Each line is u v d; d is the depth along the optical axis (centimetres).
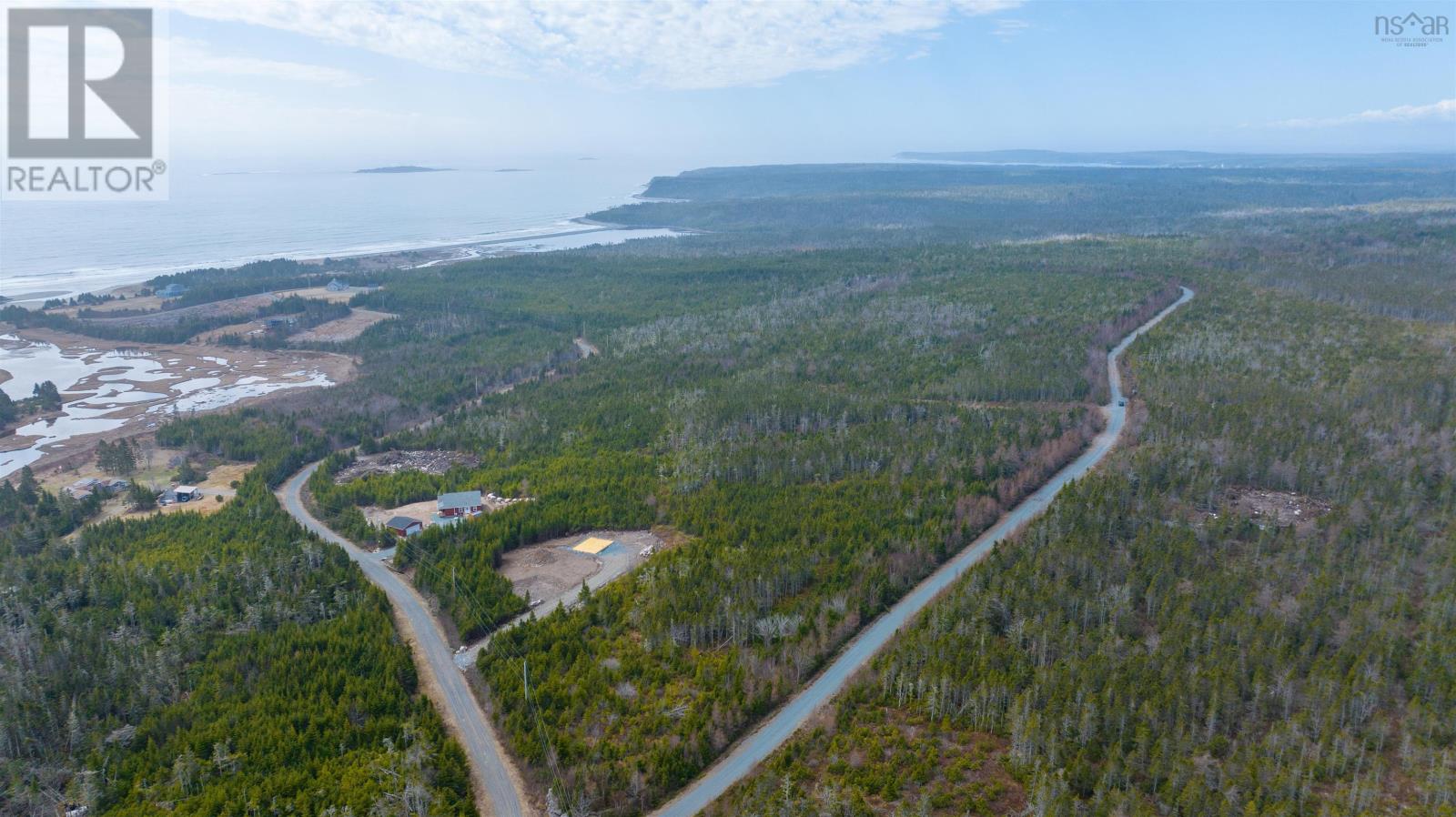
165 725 11438
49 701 11788
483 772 10906
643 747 11012
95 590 14525
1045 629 12112
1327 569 13612
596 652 13025
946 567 15425
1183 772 9569
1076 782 9788
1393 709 10975
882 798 9800
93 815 10112
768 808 9562
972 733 10831
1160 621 12538
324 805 10075
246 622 13888
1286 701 10888
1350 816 9181
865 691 11719
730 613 13300
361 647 13112
